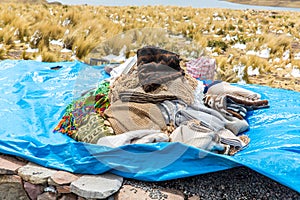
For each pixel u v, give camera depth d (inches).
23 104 134.5
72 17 405.7
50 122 121.8
